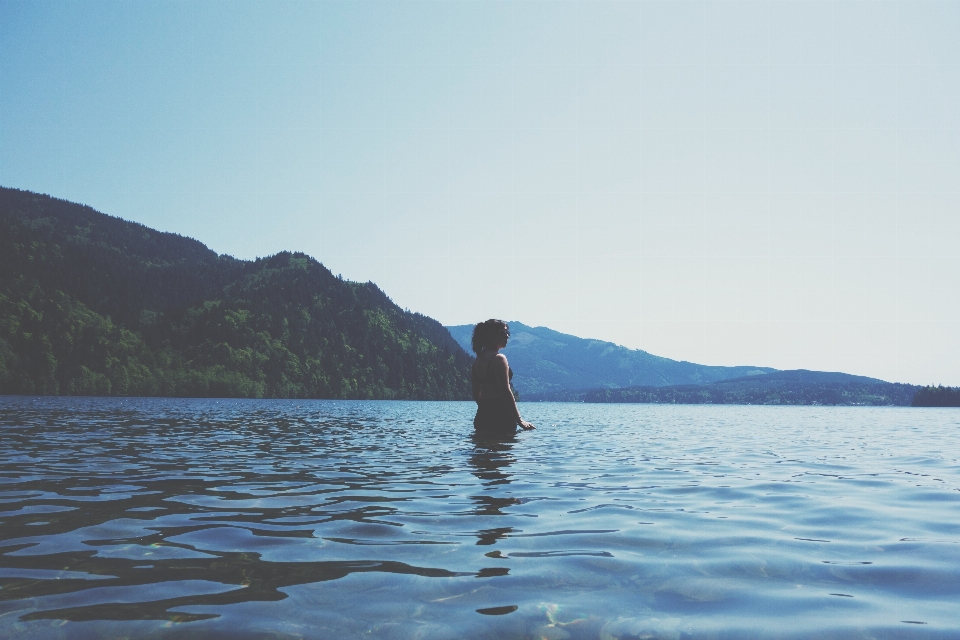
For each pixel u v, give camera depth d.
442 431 15.33
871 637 2.26
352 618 2.40
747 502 5.39
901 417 47.41
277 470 7.09
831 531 4.20
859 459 9.80
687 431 19.08
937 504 5.36
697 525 4.34
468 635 2.25
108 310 178.50
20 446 9.64
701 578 3.04
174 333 180.75
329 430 15.41
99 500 5.00
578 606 2.59
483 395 10.72
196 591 2.70
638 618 2.46
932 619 2.47
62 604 2.49
